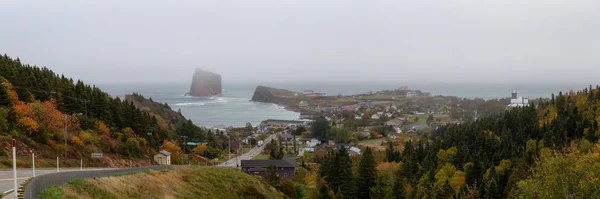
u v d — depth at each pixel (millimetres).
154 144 111125
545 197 34000
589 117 100125
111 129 98562
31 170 44719
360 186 79125
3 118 63750
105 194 28062
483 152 93000
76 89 105688
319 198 69188
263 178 73062
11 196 22297
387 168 101062
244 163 109500
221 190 47188
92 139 81312
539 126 105312
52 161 61750
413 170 94062
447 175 80375
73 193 25078
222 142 176625
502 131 109188
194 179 46688
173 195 36906
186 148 132500
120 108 112688
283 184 71500
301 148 188625
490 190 62969
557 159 34781
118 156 83312
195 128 154375
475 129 121625
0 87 74000
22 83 88688
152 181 38125
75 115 88000
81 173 29172
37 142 66375
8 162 50875
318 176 92875
